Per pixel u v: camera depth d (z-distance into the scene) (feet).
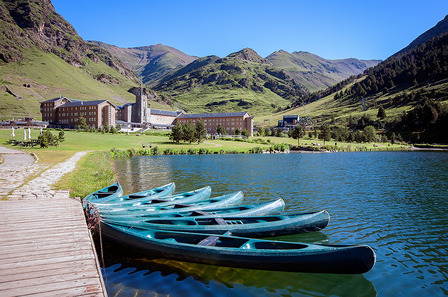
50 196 54.39
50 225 37.58
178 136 302.45
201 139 318.04
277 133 484.74
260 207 53.16
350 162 181.68
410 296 32.24
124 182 101.71
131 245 38.60
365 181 106.11
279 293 32.12
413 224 56.44
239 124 505.25
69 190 60.49
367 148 346.54
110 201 55.88
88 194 60.03
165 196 66.28
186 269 36.42
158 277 34.50
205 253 34.60
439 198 78.54
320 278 35.29
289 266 32.78
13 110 632.79
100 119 477.77
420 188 92.63
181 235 38.32
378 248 45.09
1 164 101.55
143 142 290.35
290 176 117.91
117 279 33.91
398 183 102.32
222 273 35.58
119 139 301.63
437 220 58.90
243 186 95.35
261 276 35.24
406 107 622.95
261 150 273.13
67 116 510.99
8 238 32.89
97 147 224.12
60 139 231.91
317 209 67.41
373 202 73.92
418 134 456.04
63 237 33.60
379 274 37.04
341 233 51.42
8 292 21.88
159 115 597.52
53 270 25.70
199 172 129.18
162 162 173.27
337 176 118.62
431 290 33.53
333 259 31.63
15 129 327.88
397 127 517.14
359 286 34.04
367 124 585.22
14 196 53.88
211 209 52.16
